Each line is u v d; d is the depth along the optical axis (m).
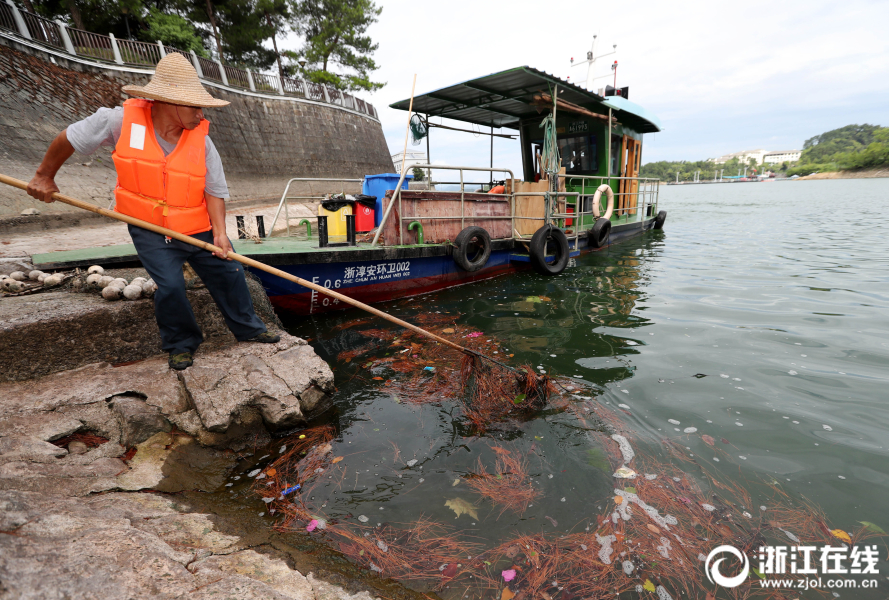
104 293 3.23
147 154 2.57
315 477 2.47
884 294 5.80
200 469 2.52
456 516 2.16
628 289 6.47
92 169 13.51
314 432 2.94
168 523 1.90
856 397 3.16
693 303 5.64
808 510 2.13
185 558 1.63
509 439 2.79
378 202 7.05
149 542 1.62
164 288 2.76
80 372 2.91
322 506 2.24
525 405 3.16
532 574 1.82
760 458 2.52
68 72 14.73
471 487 2.36
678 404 3.13
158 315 2.87
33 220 9.91
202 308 3.44
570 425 2.92
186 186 2.70
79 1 20.05
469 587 1.77
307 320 5.26
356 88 32.31
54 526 1.53
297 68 31.16
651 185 14.33
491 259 7.37
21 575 1.23
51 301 3.24
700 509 2.15
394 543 2.00
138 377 2.87
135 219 2.63
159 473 2.36
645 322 4.94
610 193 10.07
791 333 4.45
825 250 9.46
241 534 1.98
